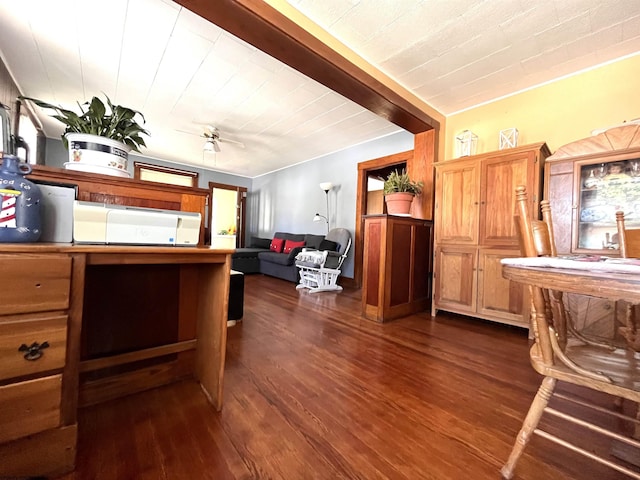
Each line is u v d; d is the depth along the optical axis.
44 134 4.82
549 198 2.27
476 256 2.65
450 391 1.45
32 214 0.97
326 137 4.37
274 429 1.12
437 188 2.96
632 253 1.37
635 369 0.89
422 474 0.92
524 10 1.86
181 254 1.12
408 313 2.95
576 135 2.47
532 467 0.96
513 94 2.84
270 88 2.98
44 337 0.83
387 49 2.26
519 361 1.84
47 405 0.84
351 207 4.74
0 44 2.38
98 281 1.31
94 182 1.29
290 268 4.73
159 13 2.00
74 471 0.89
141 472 0.89
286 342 2.06
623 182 2.01
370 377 1.58
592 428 0.87
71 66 2.69
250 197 7.50
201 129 4.16
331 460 0.97
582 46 2.17
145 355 1.38
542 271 0.74
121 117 1.42
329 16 1.96
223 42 2.28
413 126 3.13
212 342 1.31
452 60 2.38
